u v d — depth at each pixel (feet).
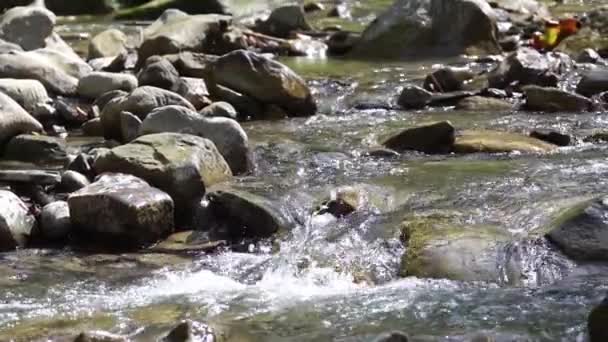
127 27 138.21
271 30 127.44
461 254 52.49
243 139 68.80
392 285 51.24
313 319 46.96
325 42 121.29
